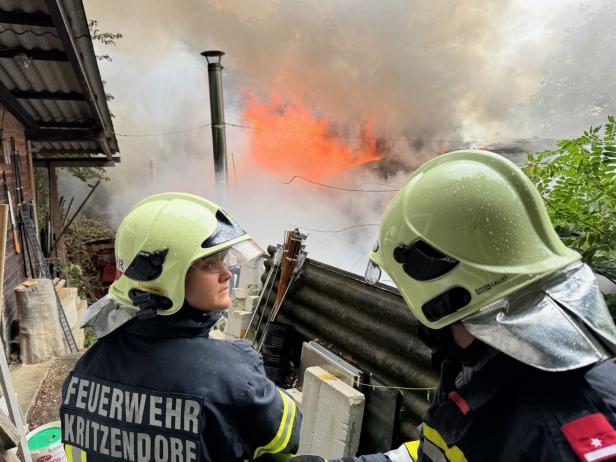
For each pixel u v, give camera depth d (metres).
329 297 3.17
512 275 0.98
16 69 6.16
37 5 4.44
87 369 1.45
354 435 2.33
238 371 1.35
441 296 1.03
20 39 5.26
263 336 3.50
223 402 1.29
